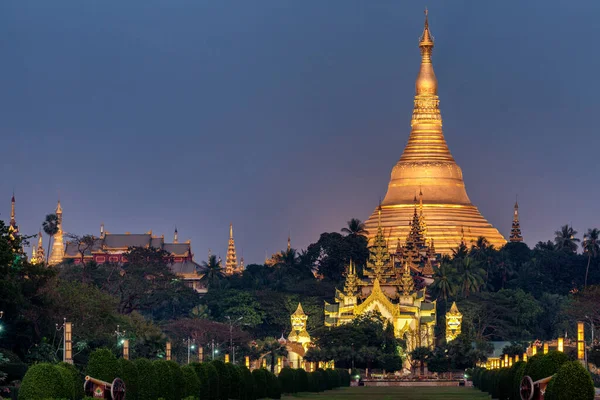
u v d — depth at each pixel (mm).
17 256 192500
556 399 110250
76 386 125312
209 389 151750
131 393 130750
